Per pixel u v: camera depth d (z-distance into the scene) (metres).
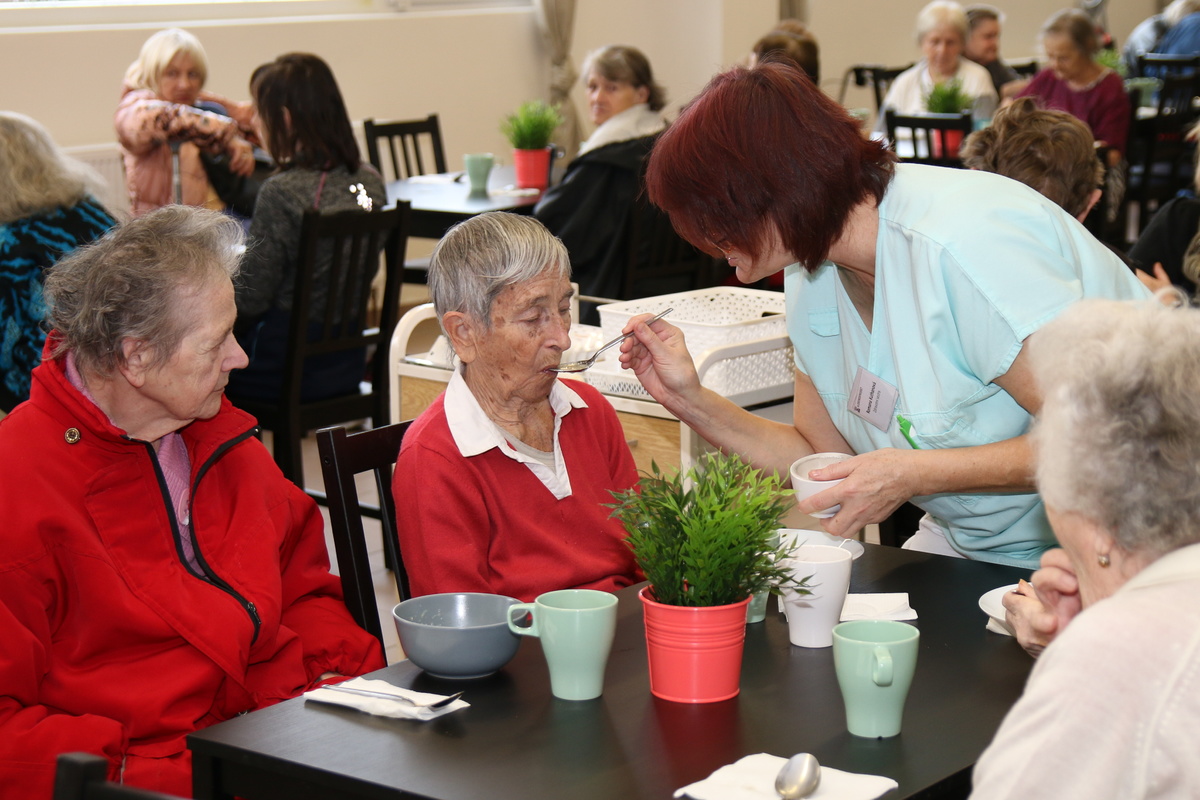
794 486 1.54
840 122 1.52
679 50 8.27
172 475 1.58
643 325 1.83
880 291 1.60
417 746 1.11
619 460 1.87
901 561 1.67
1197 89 6.84
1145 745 0.81
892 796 0.99
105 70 5.56
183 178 4.89
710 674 1.19
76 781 0.79
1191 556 0.87
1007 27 10.64
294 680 1.62
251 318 3.59
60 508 1.42
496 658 1.26
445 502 1.63
